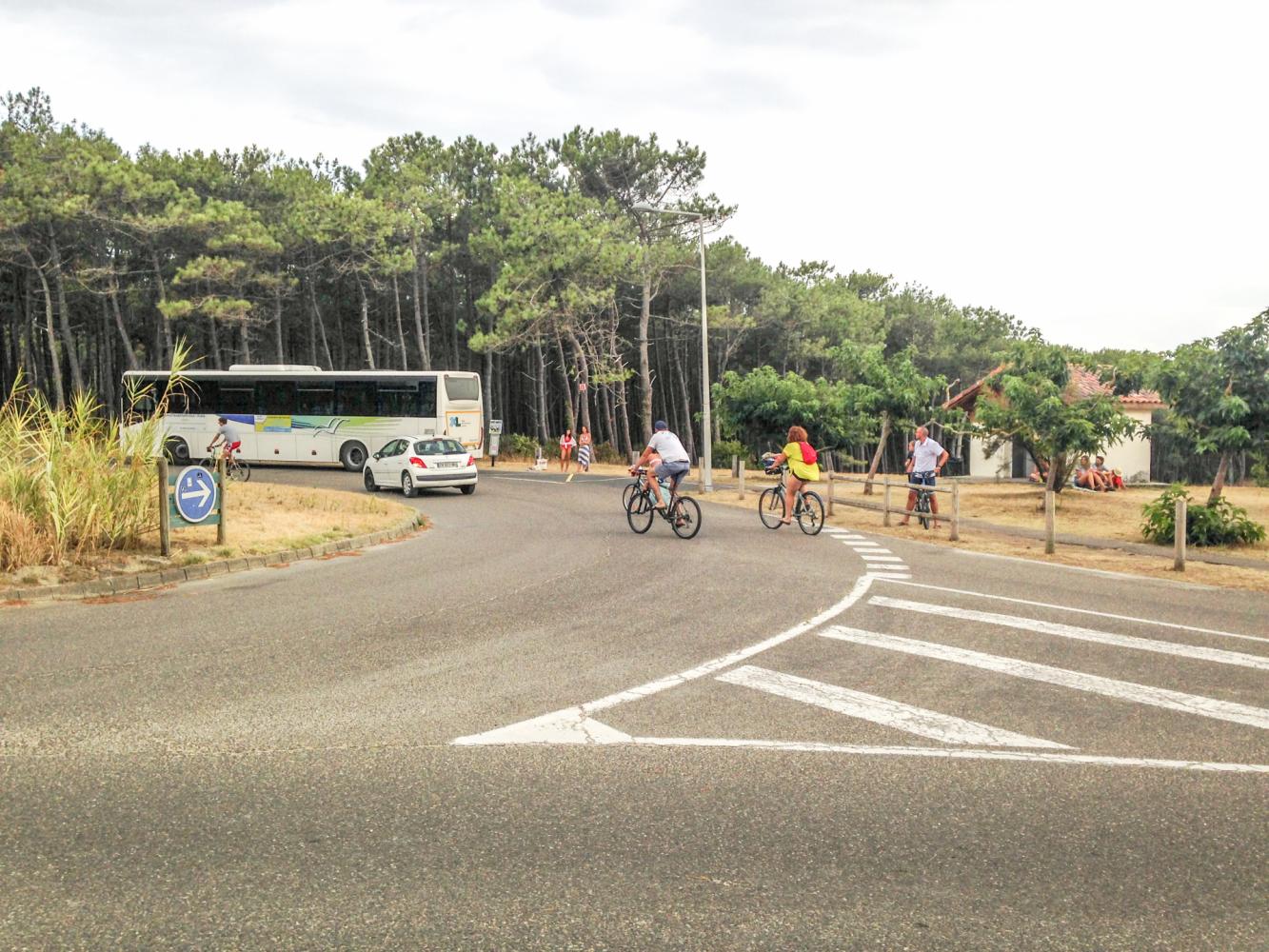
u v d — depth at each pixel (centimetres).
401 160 5075
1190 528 1612
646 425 4731
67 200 4131
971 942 319
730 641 804
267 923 327
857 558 1358
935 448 1833
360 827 410
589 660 732
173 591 1062
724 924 329
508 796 448
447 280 5666
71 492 1172
